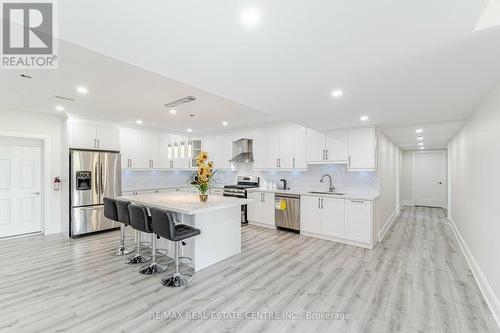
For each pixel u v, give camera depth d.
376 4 1.23
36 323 2.08
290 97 2.82
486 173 2.77
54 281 2.84
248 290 2.67
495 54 1.78
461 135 4.61
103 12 1.27
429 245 4.30
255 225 5.72
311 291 2.66
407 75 2.19
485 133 2.82
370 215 4.09
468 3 1.21
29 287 2.69
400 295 2.58
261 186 6.15
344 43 1.63
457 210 5.07
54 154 4.85
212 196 4.29
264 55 1.80
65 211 4.73
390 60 1.88
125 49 1.69
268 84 2.40
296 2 1.21
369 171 4.79
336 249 4.05
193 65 1.96
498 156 2.35
